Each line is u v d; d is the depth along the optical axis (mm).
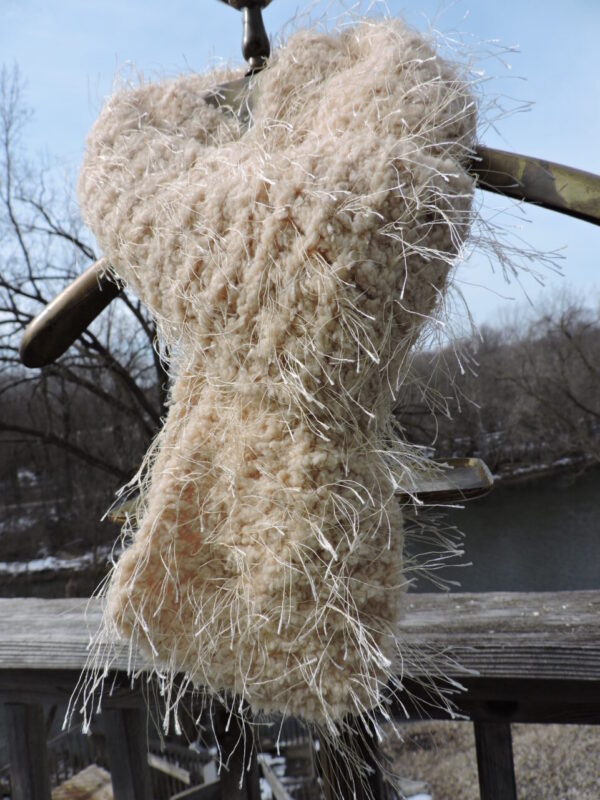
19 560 10914
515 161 572
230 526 615
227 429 628
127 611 624
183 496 633
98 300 769
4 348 9516
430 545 719
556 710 753
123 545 711
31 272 9570
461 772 4578
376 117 567
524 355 11383
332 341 552
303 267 546
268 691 604
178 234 608
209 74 785
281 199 552
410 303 562
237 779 820
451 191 544
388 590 593
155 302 645
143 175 656
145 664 790
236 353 600
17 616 984
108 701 881
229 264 579
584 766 4531
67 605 1021
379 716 757
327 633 585
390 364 593
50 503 11352
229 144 657
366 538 584
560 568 9312
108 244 672
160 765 4273
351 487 579
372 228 532
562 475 12391
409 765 4930
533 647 743
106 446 10391
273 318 567
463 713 781
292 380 573
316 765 805
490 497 12305
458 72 610
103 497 10500
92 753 4609
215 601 624
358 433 589
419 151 541
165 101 696
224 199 586
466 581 9180
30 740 954
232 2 741
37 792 957
